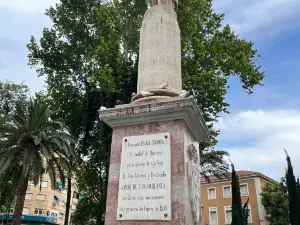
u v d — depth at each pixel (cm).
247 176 3841
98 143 2009
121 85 1923
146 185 434
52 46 2186
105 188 1911
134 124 485
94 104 2108
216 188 4078
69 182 2270
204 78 1712
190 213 423
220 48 1847
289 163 1848
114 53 1792
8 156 1605
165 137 456
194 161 463
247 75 1839
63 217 4731
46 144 1681
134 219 419
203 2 1880
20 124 1719
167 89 525
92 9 2122
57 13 2177
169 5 632
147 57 570
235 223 1938
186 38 1748
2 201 2180
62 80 2241
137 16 1964
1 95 2880
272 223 3209
